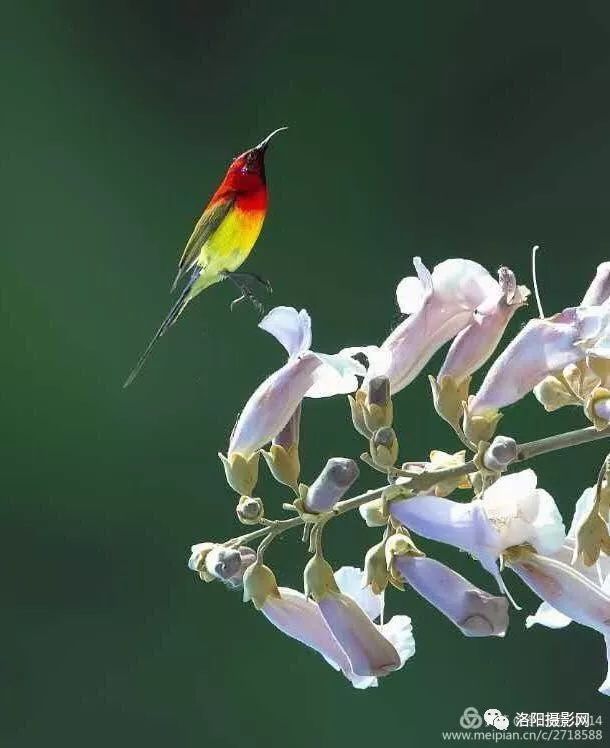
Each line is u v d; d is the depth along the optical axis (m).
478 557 4.58
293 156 12.42
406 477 4.73
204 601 10.98
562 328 4.71
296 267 12.13
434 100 12.64
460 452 4.91
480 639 10.30
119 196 12.29
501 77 12.70
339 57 12.70
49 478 11.32
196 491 11.25
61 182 12.27
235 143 12.56
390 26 12.77
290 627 4.86
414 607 10.38
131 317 11.84
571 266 12.23
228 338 11.43
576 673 10.15
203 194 12.42
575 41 12.72
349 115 12.61
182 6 12.69
